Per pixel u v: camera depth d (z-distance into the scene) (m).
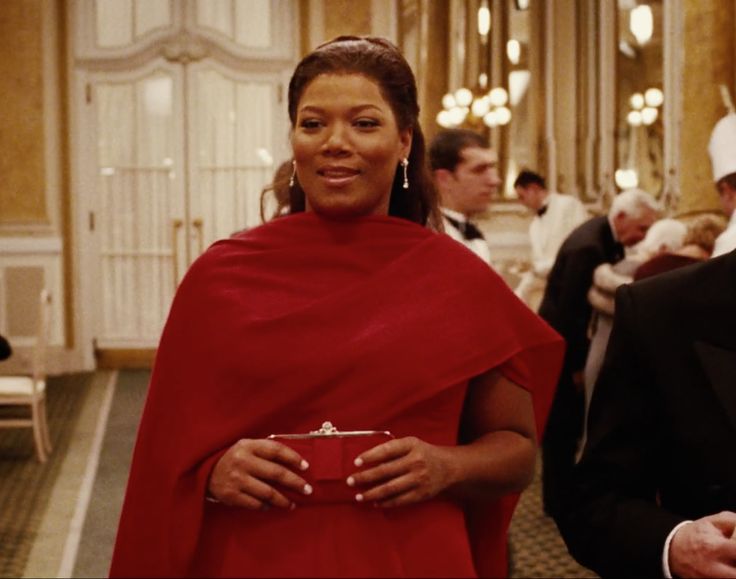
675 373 1.53
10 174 9.68
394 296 1.41
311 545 1.32
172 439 1.41
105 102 9.84
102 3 9.78
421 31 9.19
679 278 1.58
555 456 4.89
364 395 1.36
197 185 9.91
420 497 1.32
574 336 4.66
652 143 7.62
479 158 3.10
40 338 6.61
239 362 1.38
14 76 9.64
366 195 1.45
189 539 1.37
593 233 4.63
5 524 5.24
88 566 4.62
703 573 1.42
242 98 9.91
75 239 9.81
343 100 1.43
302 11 9.79
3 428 7.39
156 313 9.97
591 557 1.60
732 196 2.67
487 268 1.47
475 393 1.47
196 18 9.84
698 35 6.40
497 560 1.50
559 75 8.77
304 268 1.44
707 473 1.49
